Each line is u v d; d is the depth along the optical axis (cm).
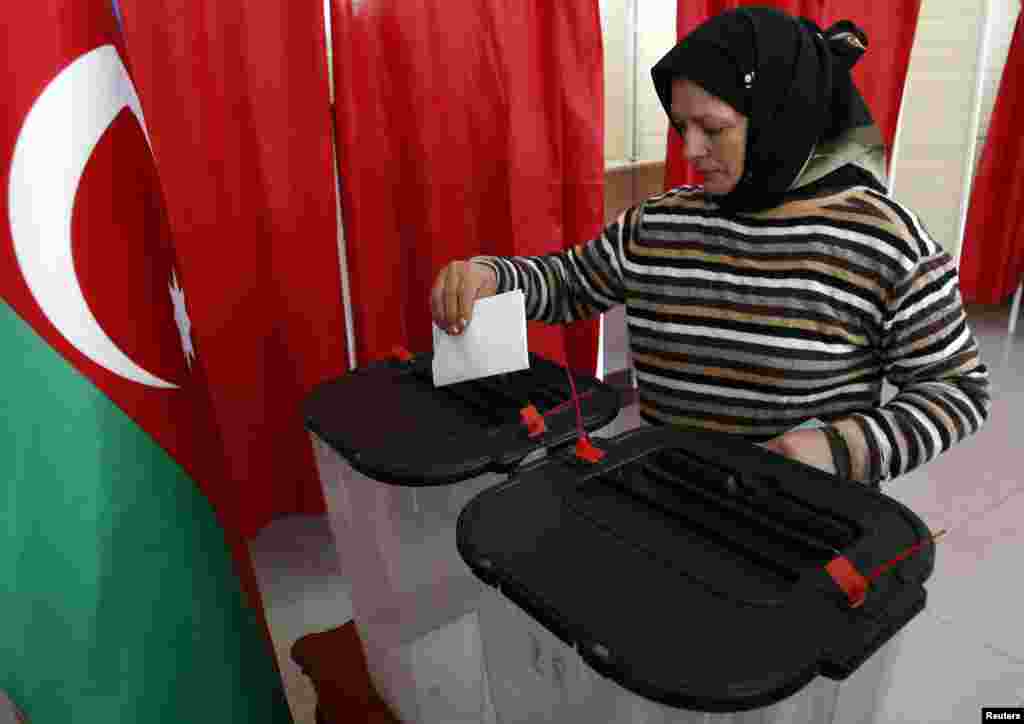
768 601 56
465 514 71
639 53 262
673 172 227
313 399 101
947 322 87
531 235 199
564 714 63
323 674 118
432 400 99
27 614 81
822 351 93
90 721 85
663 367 107
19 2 73
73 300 78
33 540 80
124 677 86
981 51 315
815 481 73
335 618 178
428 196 185
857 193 92
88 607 83
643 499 72
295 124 164
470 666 100
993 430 262
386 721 107
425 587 93
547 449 86
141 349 85
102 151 80
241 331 172
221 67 155
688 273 102
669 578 60
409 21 171
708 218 102
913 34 274
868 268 90
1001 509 216
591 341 235
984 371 88
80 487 80
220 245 164
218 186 160
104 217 80
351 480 95
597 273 116
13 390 77
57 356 78
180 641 92
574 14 187
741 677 49
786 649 51
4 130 74
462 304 98
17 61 73
